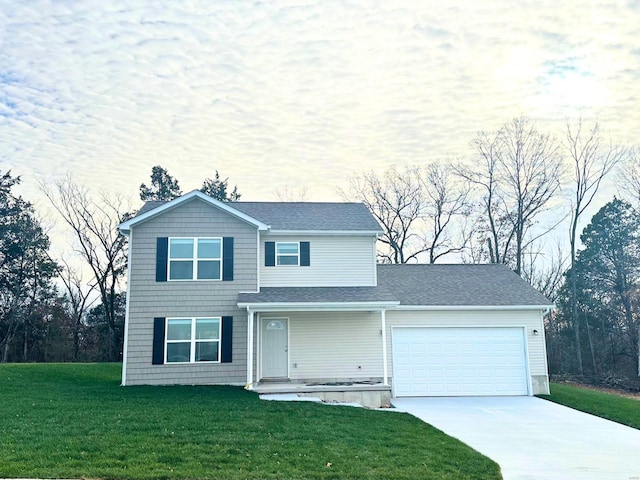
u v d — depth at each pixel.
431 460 9.85
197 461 8.82
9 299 40.31
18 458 8.58
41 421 11.49
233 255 19.50
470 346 20.20
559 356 39.59
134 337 18.61
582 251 41.22
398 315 20.22
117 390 16.75
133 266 19.03
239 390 17.22
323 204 24.08
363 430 12.11
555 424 14.77
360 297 19.03
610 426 14.80
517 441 12.39
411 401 18.58
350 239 21.16
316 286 20.62
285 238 20.88
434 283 22.36
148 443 9.77
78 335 42.16
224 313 19.06
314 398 16.45
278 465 8.85
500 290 21.66
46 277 41.31
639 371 35.50
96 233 41.28
